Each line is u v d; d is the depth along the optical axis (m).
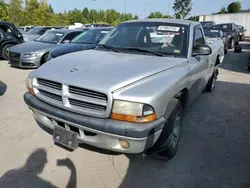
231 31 16.22
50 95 2.56
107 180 2.53
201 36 4.05
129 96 2.11
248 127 3.89
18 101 4.77
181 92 2.88
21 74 7.40
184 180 2.57
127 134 2.10
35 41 8.96
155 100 2.16
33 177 2.53
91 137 2.33
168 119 2.50
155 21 3.73
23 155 2.90
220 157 3.01
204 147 3.24
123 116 2.13
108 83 2.20
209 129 3.79
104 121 2.18
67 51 6.58
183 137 3.50
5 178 2.50
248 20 32.72
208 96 5.54
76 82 2.28
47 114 2.55
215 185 2.50
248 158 3.00
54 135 2.57
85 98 2.25
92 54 3.14
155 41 3.36
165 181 2.55
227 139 3.48
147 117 2.14
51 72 2.57
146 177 2.61
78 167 2.73
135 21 3.89
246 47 17.70
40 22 37.31
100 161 2.85
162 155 2.79
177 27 3.50
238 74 8.18
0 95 5.14
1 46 10.16
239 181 2.57
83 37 7.66
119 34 3.71
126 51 3.31
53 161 2.81
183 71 2.81
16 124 3.70
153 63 2.76
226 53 13.70
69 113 2.37
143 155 3.00
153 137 2.23
